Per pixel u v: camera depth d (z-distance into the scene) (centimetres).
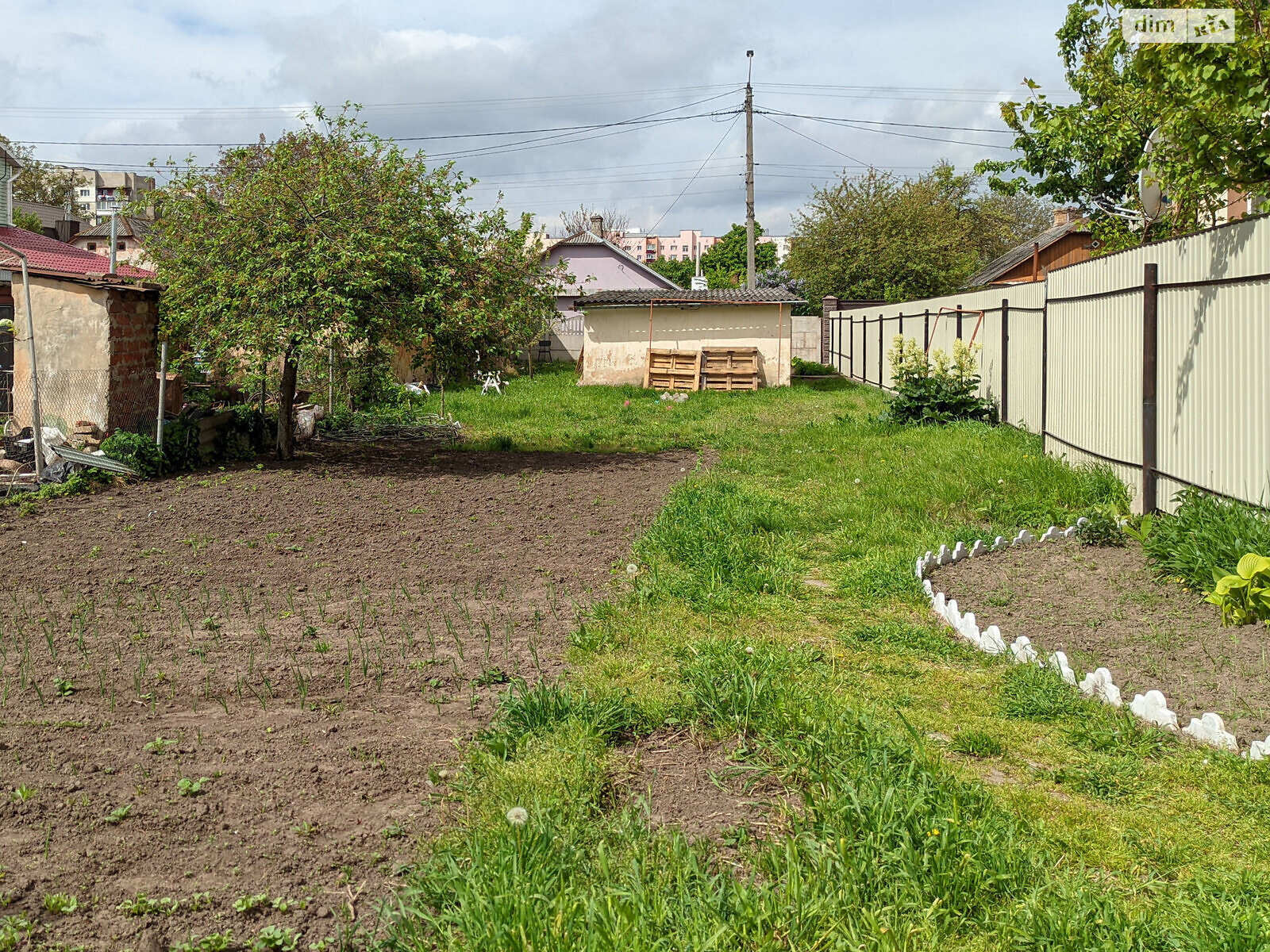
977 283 3878
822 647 621
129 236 3803
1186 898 332
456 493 1155
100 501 1061
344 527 962
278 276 1223
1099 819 398
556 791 400
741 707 482
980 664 593
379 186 1309
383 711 510
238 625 662
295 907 329
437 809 398
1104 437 1055
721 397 2619
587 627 645
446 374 1484
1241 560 605
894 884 329
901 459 1318
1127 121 1527
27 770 422
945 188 5144
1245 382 759
